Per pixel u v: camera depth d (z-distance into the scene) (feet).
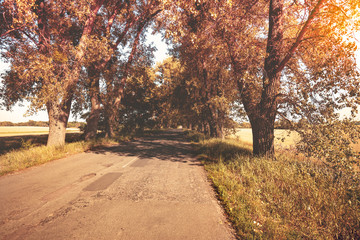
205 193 14.24
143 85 94.53
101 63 47.09
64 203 12.37
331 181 14.67
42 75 29.40
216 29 27.48
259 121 24.81
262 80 24.89
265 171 18.12
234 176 17.58
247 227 9.23
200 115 79.05
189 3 22.29
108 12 53.57
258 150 24.59
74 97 37.45
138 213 10.88
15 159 24.86
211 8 24.41
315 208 11.00
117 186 15.87
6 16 30.73
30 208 11.64
